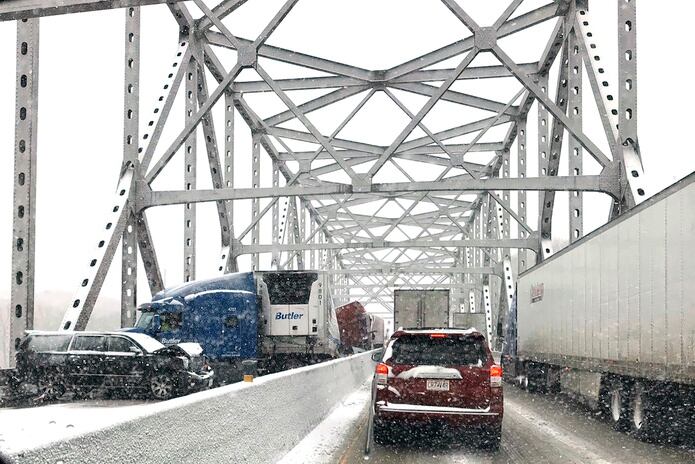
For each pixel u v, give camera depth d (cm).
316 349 2567
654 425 1124
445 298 3703
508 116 3866
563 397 2036
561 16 2645
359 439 1154
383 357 1121
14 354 1784
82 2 866
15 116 1814
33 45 1825
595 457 989
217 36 2950
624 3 2112
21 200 1792
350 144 4244
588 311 1504
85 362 1809
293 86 3419
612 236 1327
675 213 1018
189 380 1812
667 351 1045
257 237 4028
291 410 1027
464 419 1064
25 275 1786
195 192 2384
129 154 2366
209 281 2450
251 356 2422
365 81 3186
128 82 2375
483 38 2356
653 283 1105
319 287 2583
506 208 3606
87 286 2116
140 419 453
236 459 690
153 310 2348
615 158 2167
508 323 2870
